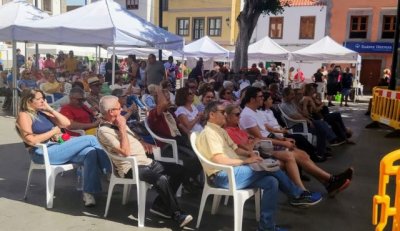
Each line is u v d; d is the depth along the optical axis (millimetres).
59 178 5645
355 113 15617
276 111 7469
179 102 5797
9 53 20500
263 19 30984
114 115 4191
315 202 4492
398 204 2666
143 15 33625
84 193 4574
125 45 8758
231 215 4535
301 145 6418
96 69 16141
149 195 5109
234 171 3930
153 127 5375
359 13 28031
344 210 4816
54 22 8797
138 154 4301
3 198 4758
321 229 4238
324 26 29203
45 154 4441
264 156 4668
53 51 18125
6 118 10430
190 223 4242
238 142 4633
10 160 6395
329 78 18641
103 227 4047
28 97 4543
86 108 5914
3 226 3980
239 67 14797
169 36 9727
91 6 8992
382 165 2648
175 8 33469
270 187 3896
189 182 5176
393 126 10227
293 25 30172
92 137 4656
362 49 27891
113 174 4289
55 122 4824
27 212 4363
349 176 5012
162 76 11195
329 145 8227
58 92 9922
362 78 28125
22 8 9977
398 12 11258
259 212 4348
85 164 4523
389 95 10656
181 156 5293
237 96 9773
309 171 5152
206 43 19297
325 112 9258
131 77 12969
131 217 4348
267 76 15820
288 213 4668
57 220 4188
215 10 32031
